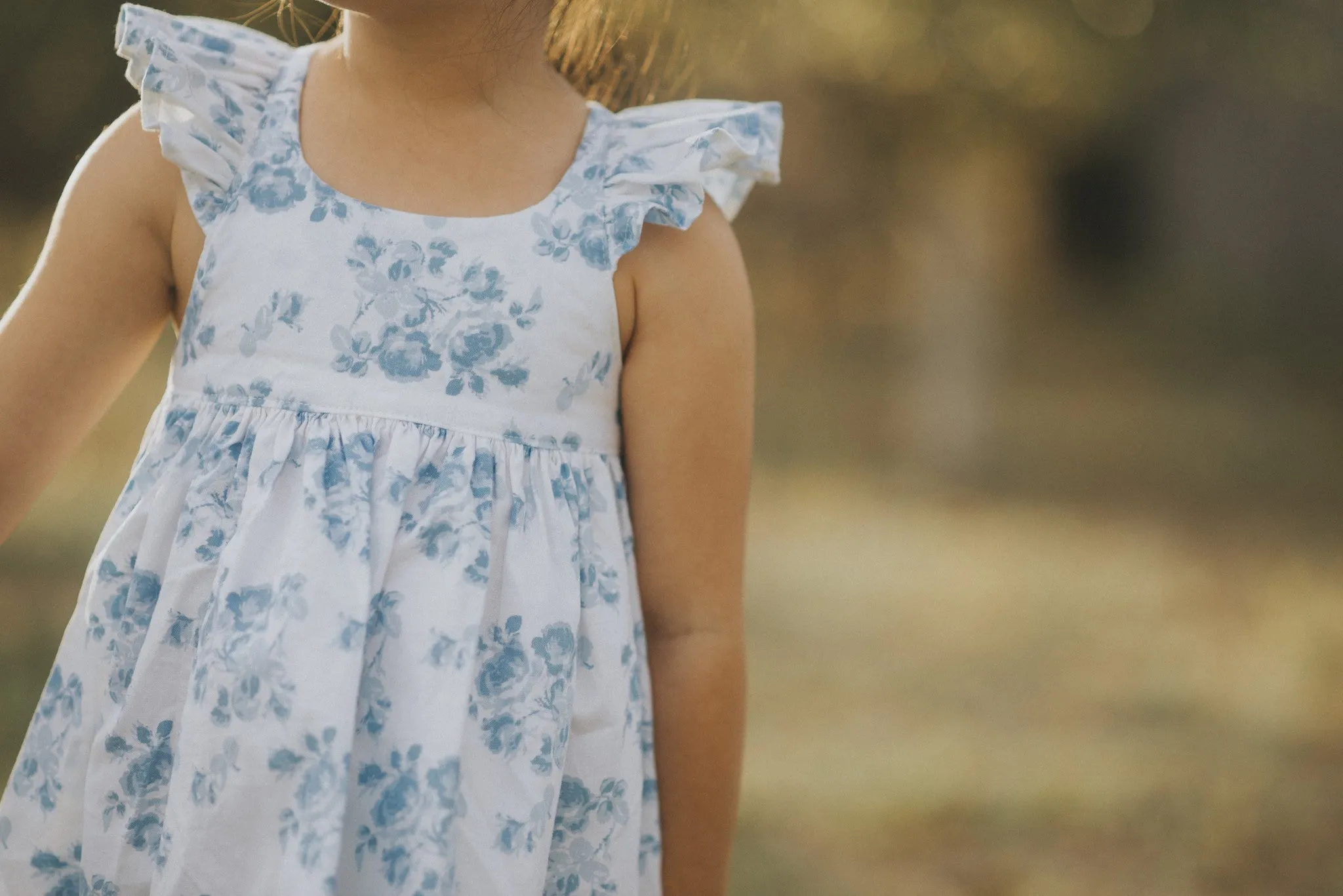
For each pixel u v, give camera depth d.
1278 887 3.25
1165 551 7.43
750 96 7.83
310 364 1.13
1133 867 3.30
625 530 1.23
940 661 5.11
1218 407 11.77
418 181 1.17
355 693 1.06
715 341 1.23
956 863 3.25
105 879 1.10
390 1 1.13
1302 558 7.40
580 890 1.17
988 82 7.47
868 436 10.20
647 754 1.23
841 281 12.66
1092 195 14.64
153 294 1.22
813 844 3.30
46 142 7.62
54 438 1.21
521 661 1.12
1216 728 4.42
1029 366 12.83
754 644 5.18
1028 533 7.76
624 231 1.18
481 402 1.14
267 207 1.15
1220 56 7.28
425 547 1.11
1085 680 4.95
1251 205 13.91
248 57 1.22
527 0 1.20
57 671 1.17
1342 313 13.34
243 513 1.10
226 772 1.06
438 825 1.05
